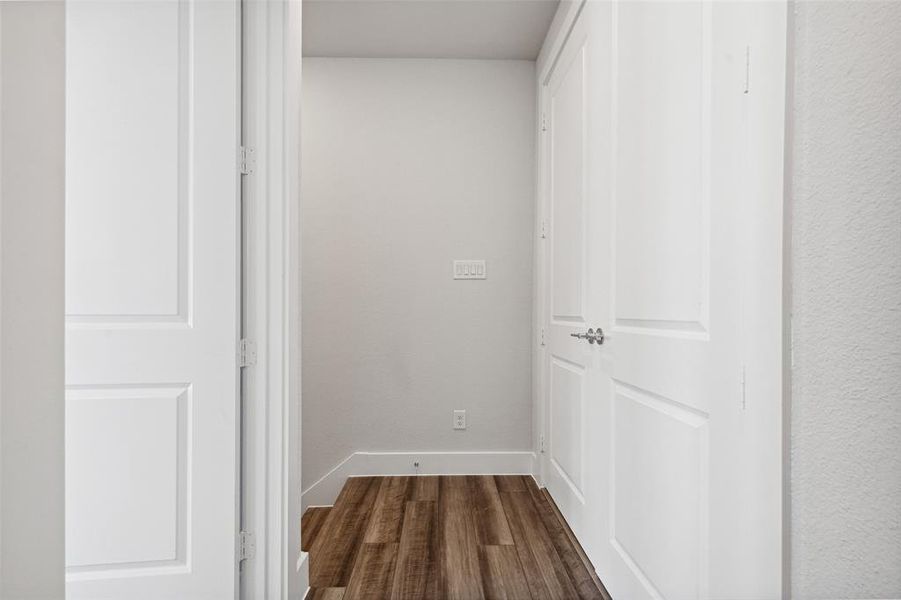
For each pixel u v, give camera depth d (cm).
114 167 163
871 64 74
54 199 56
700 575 121
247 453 170
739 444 104
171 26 165
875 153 73
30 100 53
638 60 162
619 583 174
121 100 164
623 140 175
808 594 86
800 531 88
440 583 195
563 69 264
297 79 186
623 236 175
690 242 128
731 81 109
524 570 204
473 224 339
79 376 161
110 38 164
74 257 162
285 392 172
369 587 193
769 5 95
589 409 208
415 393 336
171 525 162
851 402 77
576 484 233
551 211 289
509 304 339
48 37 55
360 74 337
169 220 164
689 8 129
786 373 90
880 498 72
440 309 337
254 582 169
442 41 317
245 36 172
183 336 164
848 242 78
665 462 140
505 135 338
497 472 334
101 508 161
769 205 95
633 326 165
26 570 52
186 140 166
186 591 162
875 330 73
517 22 294
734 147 108
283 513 170
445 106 339
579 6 229
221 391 164
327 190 335
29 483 52
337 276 335
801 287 88
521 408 338
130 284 163
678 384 132
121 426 162
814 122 85
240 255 170
